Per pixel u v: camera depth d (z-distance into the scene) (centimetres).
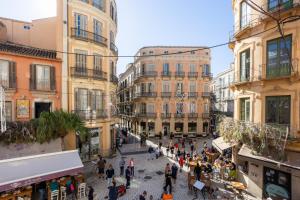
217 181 1501
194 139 3453
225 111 4194
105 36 2144
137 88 4134
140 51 3884
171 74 3709
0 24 1911
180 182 1499
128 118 4900
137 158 2153
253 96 1230
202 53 3734
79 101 1878
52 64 1705
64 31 1781
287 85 1039
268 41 1135
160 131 3703
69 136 1719
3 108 1278
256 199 1179
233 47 1525
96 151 2027
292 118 1014
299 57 987
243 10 1346
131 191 1338
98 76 2012
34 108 1603
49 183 1185
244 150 1203
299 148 963
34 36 2133
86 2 1938
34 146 1344
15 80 1506
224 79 4362
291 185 1010
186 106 3731
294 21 1001
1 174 979
